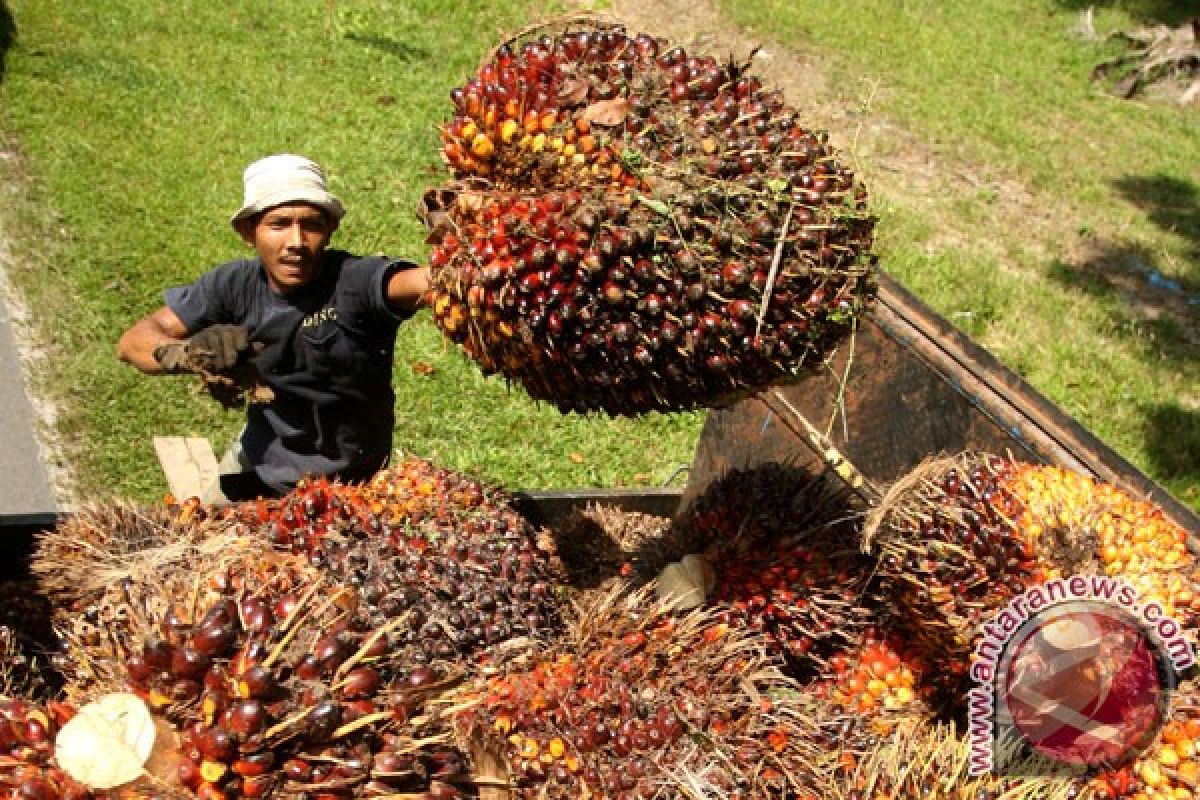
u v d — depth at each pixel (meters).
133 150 9.94
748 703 3.22
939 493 3.54
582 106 3.15
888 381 4.43
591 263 2.92
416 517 3.79
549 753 2.99
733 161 3.06
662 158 3.05
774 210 3.01
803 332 3.07
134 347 4.20
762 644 3.67
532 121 3.11
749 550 3.91
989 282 9.96
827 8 15.66
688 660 3.29
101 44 11.78
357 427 4.44
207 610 2.28
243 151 10.20
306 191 3.97
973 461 3.66
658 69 3.21
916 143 12.62
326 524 3.61
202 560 3.00
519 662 3.26
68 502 6.28
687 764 3.02
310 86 11.67
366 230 9.23
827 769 3.16
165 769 2.09
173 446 4.80
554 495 4.94
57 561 3.44
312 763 2.15
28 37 11.61
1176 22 16.92
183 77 11.41
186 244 8.73
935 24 15.93
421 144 10.80
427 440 6.93
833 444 4.59
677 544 4.04
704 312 2.99
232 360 3.52
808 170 3.10
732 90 3.24
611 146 3.05
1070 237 11.34
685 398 3.19
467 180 3.24
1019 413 4.06
